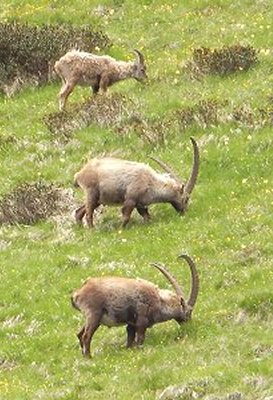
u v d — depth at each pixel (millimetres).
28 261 69750
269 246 64125
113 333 59250
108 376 54094
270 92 83688
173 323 58438
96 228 72000
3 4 109938
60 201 75812
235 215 69062
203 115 80938
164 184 70688
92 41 98000
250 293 58438
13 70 96500
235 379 50906
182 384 51094
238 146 77188
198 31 97625
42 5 108000
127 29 101375
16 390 54844
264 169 74562
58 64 87938
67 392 53250
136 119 83625
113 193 70500
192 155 77500
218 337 55406
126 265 66250
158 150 79562
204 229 68312
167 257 66250
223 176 74750
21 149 84500
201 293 60938
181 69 90125
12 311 64375
